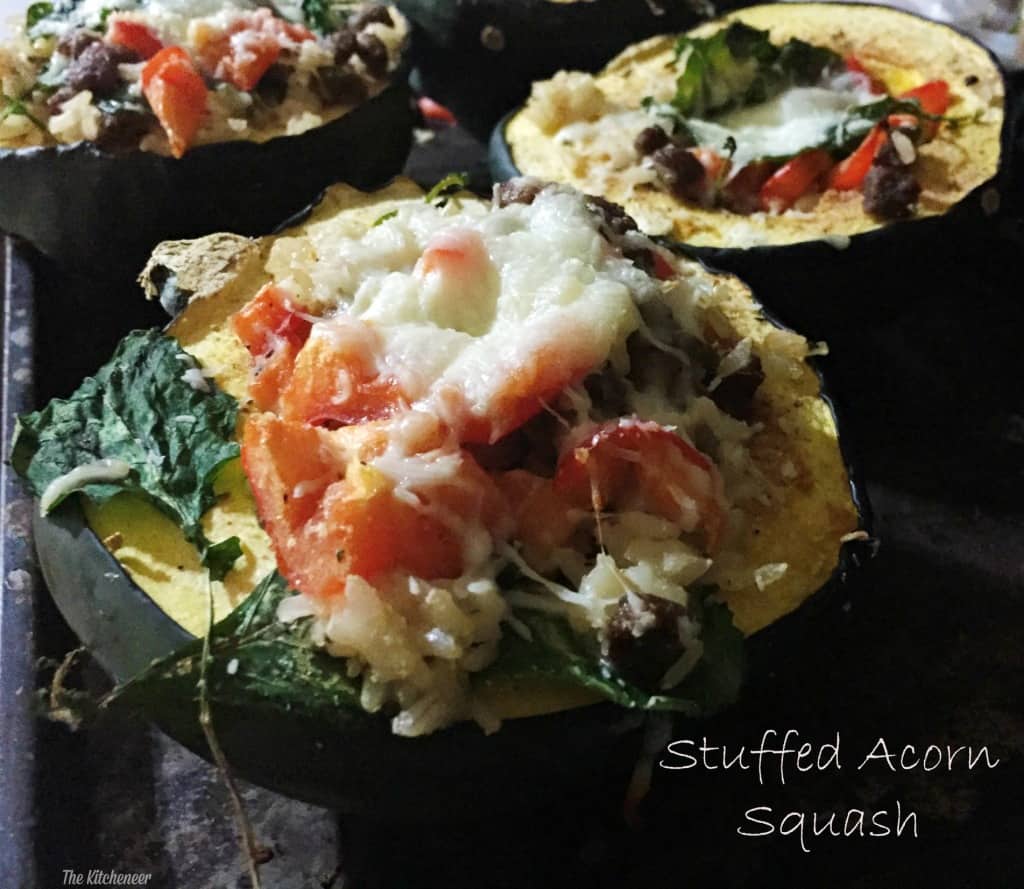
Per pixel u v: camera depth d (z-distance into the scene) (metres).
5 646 0.16
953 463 0.21
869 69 0.26
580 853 0.15
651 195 0.22
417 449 0.14
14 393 0.21
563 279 0.15
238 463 0.15
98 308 0.24
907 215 0.21
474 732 0.13
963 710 0.17
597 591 0.13
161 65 0.23
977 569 0.19
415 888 0.15
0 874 0.14
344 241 0.18
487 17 0.28
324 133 0.24
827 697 0.17
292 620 0.13
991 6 0.30
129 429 0.16
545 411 0.14
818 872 0.15
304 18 0.26
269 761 0.14
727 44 0.25
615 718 0.13
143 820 0.16
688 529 0.14
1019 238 0.25
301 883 0.15
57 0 0.26
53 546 0.15
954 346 0.24
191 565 0.14
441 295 0.15
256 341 0.17
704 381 0.16
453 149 0.30
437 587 0.13
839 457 0.16
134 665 0.14
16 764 0.15
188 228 0.23
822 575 0.15
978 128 0.23
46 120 0.23
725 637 0.13
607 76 0.26
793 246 0.21
